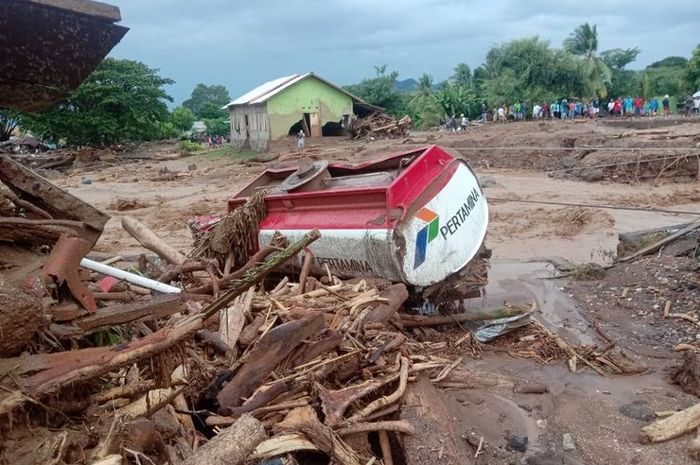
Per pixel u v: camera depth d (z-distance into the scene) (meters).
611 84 64.06
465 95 57.28
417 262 7.84
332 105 45.91
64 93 3.70
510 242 16.09
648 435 5.64
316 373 5.37
